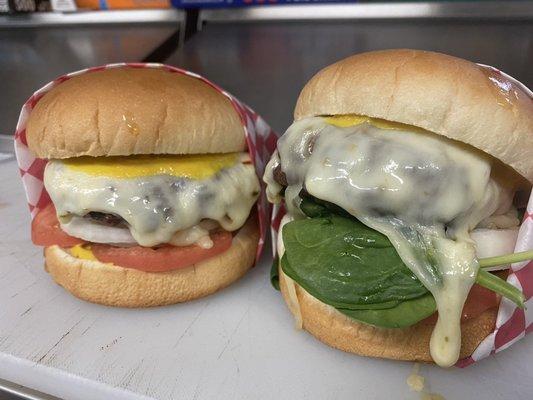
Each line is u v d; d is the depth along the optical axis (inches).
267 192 8.9
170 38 21.3
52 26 23.5
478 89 7.0
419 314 7.1
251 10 22.1
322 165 7.5
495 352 7.9
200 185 8.6
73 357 7.9
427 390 7.4
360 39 19.3
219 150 9.0
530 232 7.1
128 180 8.3
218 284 9.3
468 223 7.3
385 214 7.2
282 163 8.2
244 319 8.8
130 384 7.4
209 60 19.7
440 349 7.0
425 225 7.1
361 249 7.4
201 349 8.1
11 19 24.1
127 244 8.7
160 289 8.8
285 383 7.5
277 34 20.9
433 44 17.9
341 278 7.3
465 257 7.0
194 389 7.3
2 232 11.4
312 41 19.9
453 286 6.9
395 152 7.1
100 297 8.8
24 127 9.6
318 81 8.1
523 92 7.8
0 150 16.1
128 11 22.8
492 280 7.1
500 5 19.1
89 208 8.2
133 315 8.9
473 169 7.1
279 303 9.3
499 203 7.6
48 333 8.4
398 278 7.2
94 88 8.4
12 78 19.7
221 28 22.1
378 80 7.3
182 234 8.8
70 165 8.5
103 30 22.5
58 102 8.5
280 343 8.3
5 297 9.3
